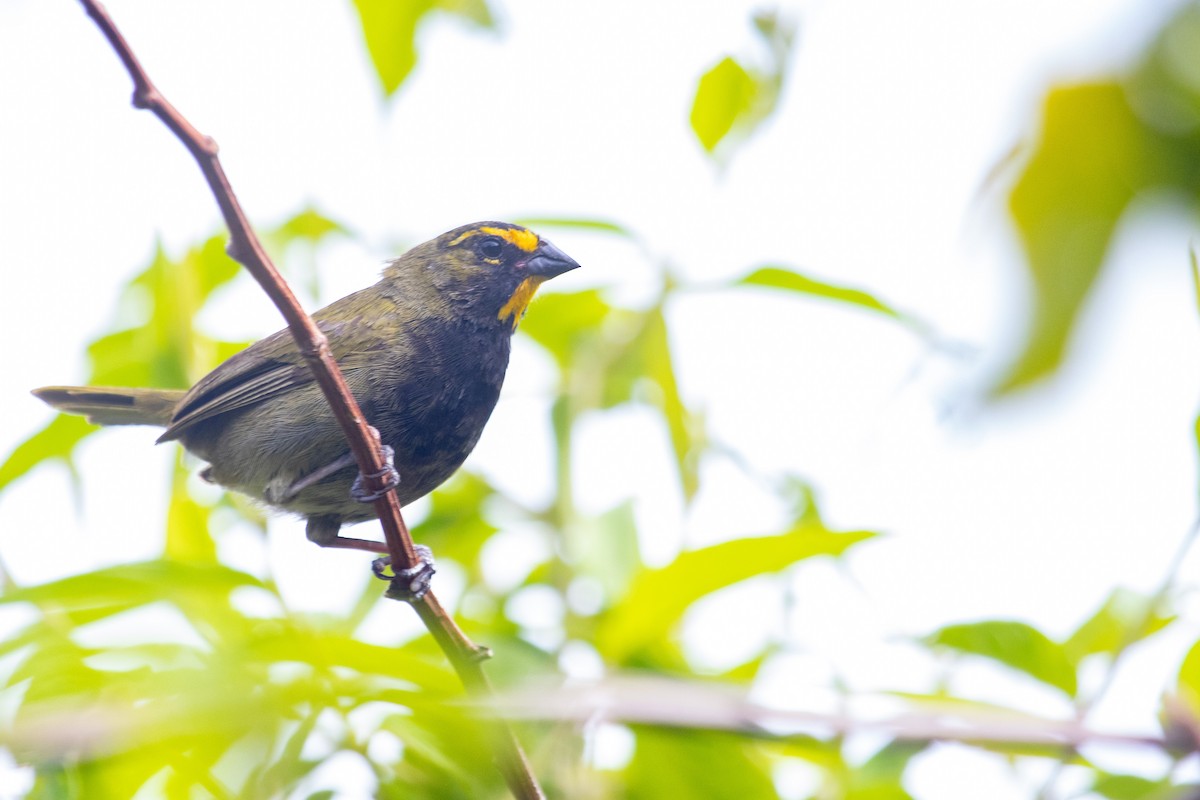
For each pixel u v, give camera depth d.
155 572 6.64
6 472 9.64
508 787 7.00
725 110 9.40
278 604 7.34
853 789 8.49
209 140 6.46
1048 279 2.56
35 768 6.45
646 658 8.71
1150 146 2.56
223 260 11.43
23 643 6.31
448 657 7.46
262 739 6.47
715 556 7.79
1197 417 6.11
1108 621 8.68
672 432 10.90
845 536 7.68
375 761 7.60
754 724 5.18
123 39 5.93
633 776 8.82
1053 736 4.83
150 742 5.38
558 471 11.15
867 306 9.53
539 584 10.91
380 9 8.27
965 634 8.40
